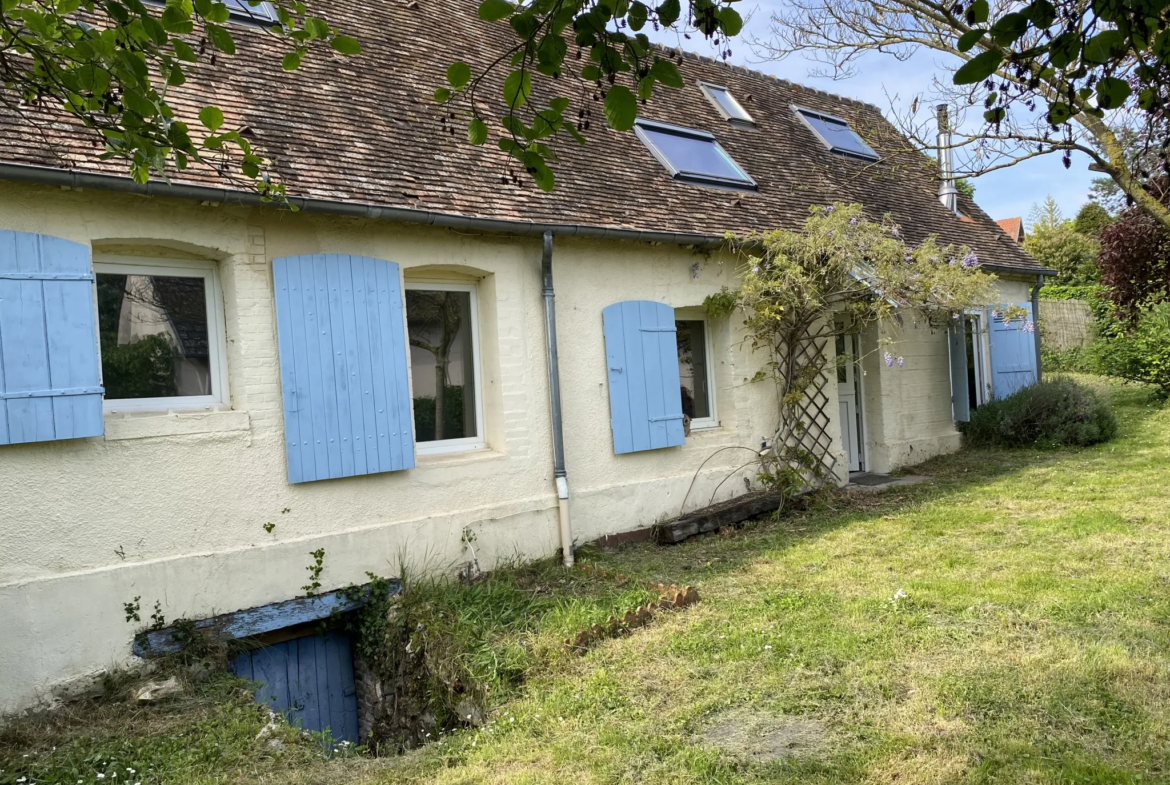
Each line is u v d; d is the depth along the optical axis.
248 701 4.89
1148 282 12.84
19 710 4.58
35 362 4.67
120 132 3.29
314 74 6.95
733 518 8.21
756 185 9.77
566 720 4.16
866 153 12.70
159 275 5.51
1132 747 3.41
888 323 11.12
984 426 12.35
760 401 9.19
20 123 4.78
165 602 5.13
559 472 7.20
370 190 6.04
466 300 7.16
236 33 6.80
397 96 7.34
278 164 5.75
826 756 3.54
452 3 9.47
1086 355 19.95
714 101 11.30
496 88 8.32
